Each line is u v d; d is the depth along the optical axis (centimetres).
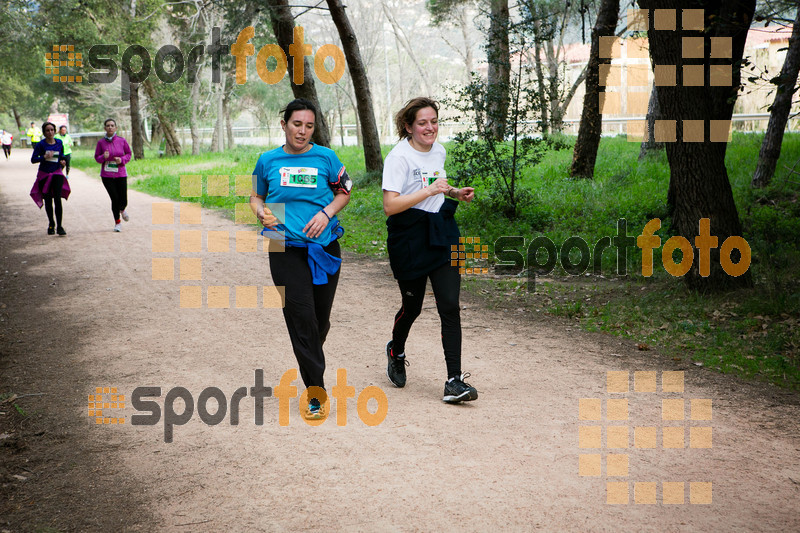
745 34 808
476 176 1345
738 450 412
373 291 849
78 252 1086
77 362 584
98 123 5481
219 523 333
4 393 517
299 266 452
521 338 658
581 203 1377
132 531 329
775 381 545
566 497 353
